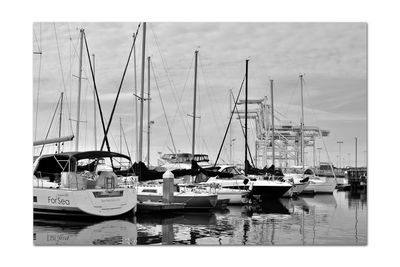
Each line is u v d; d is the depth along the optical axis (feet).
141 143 70.33
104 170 61.16
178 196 64.18
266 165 116.57
